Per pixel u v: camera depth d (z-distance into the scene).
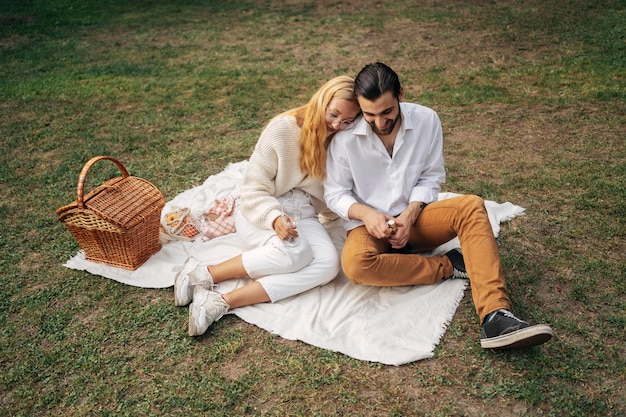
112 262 3.75
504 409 2.63
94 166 5.11
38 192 4.73
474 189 4.41
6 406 2.81
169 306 3.40
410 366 2.89
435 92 6.24
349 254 3.26
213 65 7.56
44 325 3.30
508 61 6.90
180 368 2.96
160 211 3.79
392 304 3.29
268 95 6.49
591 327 3.04
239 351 3.04
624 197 4.12
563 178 4.43
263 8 10.23
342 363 2.93
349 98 3.12
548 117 5.45
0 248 4.04
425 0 9.74
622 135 4.98
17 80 7.31
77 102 6.55
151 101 6.48
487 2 9.28
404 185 3.36
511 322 2.80
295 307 3.30
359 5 9.84
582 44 7.16
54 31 9.50
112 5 11.03
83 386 2.89
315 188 3.61
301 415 2.66
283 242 3.31
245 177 3.48
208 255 3.83
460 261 3.40
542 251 3.66
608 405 2.60
